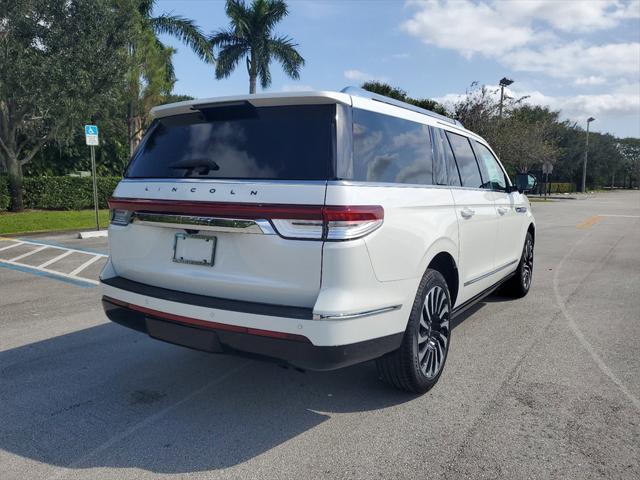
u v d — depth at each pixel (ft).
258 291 9.98
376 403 12.03
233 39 88.48
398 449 10.04
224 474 9.22
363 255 9.68
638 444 10.22
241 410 11.67
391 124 11.79
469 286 15.10
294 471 9.30
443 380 13.34
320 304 9.36
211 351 10.37
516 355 15.16
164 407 11.79
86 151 95.61
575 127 219.41
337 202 9.39
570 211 84.07
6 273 26.81
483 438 10.44
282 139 10.27
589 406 11.85
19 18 47.60
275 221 9.64
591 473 9.24
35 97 50.62
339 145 9.89
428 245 11.81
